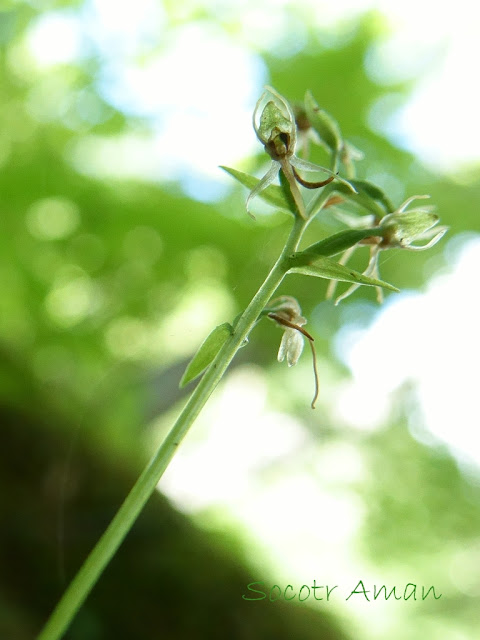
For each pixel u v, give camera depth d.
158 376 0.49
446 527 0.72
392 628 0.55
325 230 0.49
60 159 0.51
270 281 0.20
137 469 0.44
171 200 0.51
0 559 0.34
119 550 0.36
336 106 0.51
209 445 0.64
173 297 0.54
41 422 0.42
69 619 0.18
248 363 0.49
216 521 0.46
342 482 0.73
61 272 0.52
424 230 0.21
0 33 0.49
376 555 0.72
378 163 0.53
